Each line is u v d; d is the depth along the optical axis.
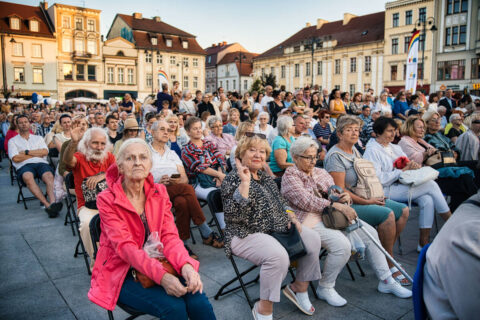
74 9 46.03
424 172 4.03
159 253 2.31
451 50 37.97
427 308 1.58
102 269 2.30
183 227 4.01
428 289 1.60
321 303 3.13
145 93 52.75
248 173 2.78
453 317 1.46
